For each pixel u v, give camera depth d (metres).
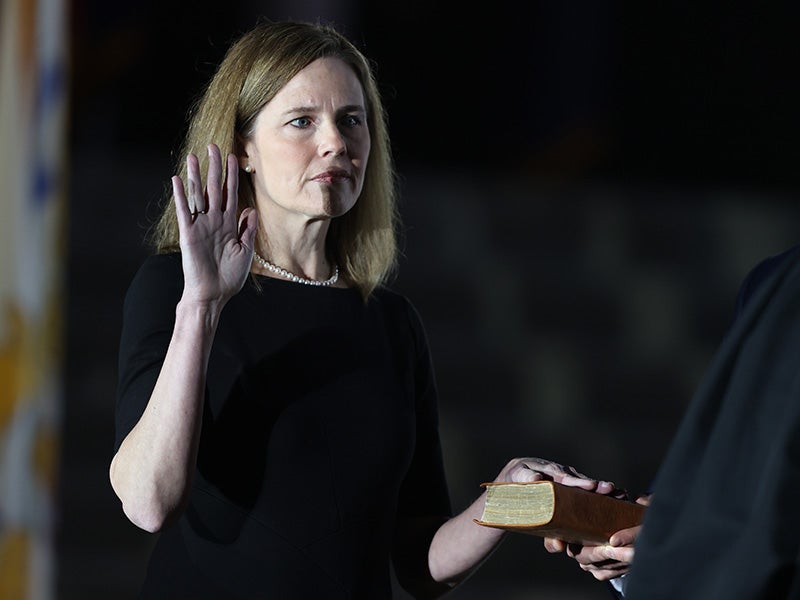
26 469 10.77
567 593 18.56
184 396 6.61
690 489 5.20
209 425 7.16
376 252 8.15
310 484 7.20
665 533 5.17
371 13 26.45
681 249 24.31
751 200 25.67
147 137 25.06
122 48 24.34
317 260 7.85
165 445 6.57
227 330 7.36
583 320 22.67
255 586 7.02
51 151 10.96
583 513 7.04
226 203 6.96
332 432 7.33
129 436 6.74
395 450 7.51
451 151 27.00
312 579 7.08
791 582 4.82
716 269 24.12
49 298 10.98
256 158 7.59
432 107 26.95
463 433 20.08
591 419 21.14
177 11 24.94
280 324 7.49
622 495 7.50
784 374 5.13
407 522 8.32
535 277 23.05
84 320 19.89
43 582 10.87
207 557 7.09
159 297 7.34
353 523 7.26
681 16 27.64
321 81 7.47
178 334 6.73
